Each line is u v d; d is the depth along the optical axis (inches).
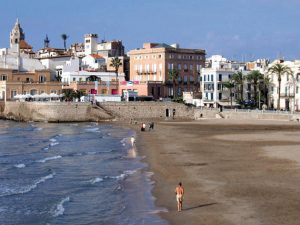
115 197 1937.7
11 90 6791.3
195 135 4220.0
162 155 3026.6
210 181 2139.5
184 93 7628.0
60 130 5039.4
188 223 1523.1
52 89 7076.8
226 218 1547.7
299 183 2025.1
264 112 6038.4
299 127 4874.5
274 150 3046.3
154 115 6540.4
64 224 1582.2
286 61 6958.7
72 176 2416.3
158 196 1921.8
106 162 2842.0
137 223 1552.7
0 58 7701.8
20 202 1882.4
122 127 5344.5
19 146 3705.7
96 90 7258.9
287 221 1488.7
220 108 6678.2
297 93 6658.5
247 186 1998.0
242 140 3693.4
